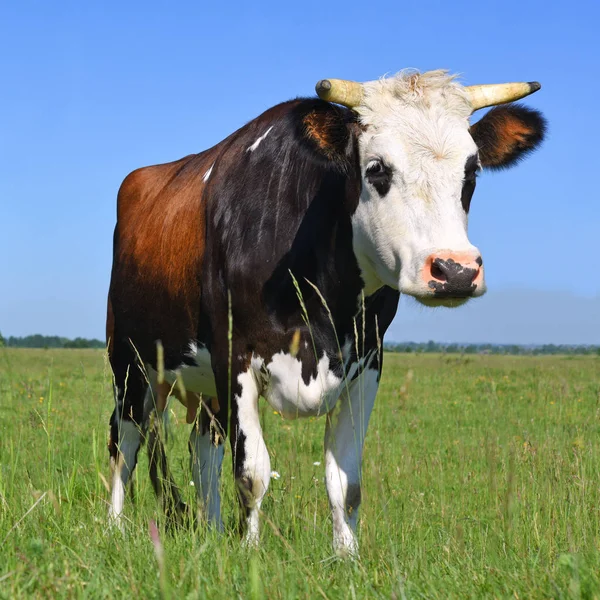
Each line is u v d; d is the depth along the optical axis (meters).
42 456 7.81
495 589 3.52
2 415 10.67
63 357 27.69
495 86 5.57
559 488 5.67
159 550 2.73
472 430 11.63
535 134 5.54
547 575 3.61
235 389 5.48
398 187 4.86
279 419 11.34
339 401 5.63
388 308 5.76
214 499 6.74
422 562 4.09
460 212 4.80
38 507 5.16
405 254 4.77
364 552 4.53
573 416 12.91
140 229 6.85
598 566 3.81
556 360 34.97
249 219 5.54
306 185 5.41
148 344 6.66
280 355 5.39
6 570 3.70
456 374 25.28
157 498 6.18
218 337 5.64
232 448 5.41
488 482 6.58
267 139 5.74
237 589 3.53
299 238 5.37
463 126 5.04
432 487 7.00
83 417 11.49
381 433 11.17
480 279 4.55
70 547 4.24
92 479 6.88
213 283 5.70
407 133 4.93
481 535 4.71
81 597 3.32
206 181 6.15
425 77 5.23
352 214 5.17
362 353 5.52
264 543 4.64
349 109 5.27
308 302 5.35
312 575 3.57
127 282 6.88
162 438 5.56
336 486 5.32
